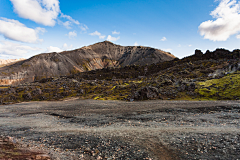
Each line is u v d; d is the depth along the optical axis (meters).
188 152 20.14
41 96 142.25
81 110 67.75
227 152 19.39
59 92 153.50
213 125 32.47
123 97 107.62
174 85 107.88
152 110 56.91
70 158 18.84
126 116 49.00
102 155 20.09
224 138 24.03
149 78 190.38
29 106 98.00
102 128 35.34
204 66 187.50
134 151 21.17
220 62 187.25
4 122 50.44
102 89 154.12
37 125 42.97
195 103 66.50
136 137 27.36
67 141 26.69
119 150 21.69
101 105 81.69
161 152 20.59
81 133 31.73
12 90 155.00
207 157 18.50
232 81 85.62
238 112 44.53
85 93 149.88
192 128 31.06
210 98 75.75
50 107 86.31
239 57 194.62
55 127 39.25
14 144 23.72
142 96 95.44
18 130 38.06
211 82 94.94
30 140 28.45
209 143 22.50
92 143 25.06
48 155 19.34
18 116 62.59
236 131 27.20
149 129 32.34
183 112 49.72
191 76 144.62
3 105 114.31
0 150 17.44
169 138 25.89
